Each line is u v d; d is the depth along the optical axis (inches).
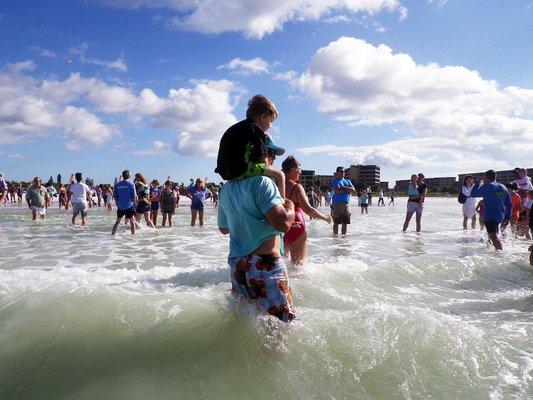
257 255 99.3
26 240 374.9
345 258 258.4
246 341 96.7
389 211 1026.1
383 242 370.3
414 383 88.5
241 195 98.6
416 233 456.1
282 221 94.5
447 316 126.5
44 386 82.2
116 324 106.1
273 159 109.7
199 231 466.3
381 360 95.5
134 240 379.2
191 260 270.8
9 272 191.9
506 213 328.2
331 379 87.3
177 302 122.3
